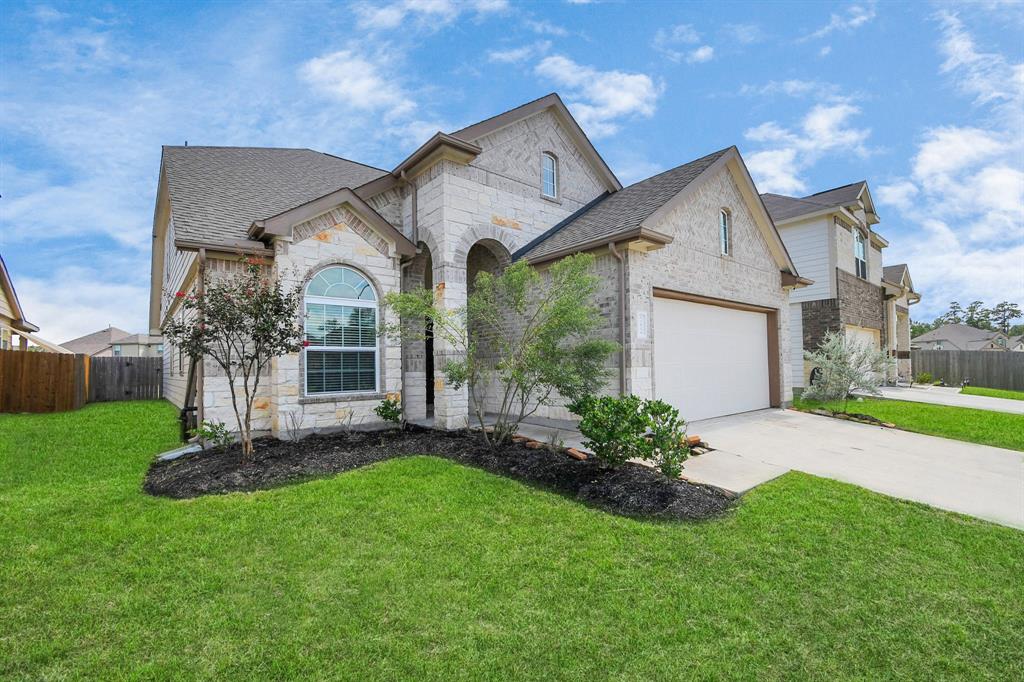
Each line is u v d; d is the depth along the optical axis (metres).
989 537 4.77
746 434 9.76
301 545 4.46
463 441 8.36
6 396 13.30
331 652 3.04
